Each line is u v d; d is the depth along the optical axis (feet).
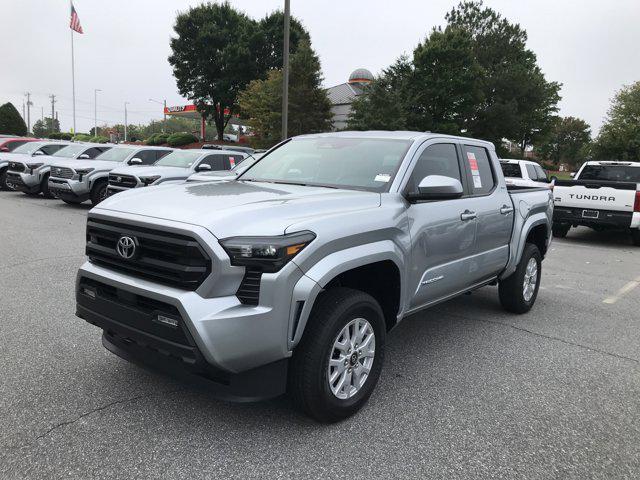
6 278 21.01
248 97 125.29
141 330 9.73
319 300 10.32
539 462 9.62
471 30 187.32
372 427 10.64
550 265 30.01
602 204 36.78
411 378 13.20
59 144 62.90
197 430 10.20
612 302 21.70
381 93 106.42
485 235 15.61
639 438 10.61
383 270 12.03
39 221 37.19
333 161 14.01
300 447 9.77
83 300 11.02
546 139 189.37
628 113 121.29
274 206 10.11
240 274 9.18
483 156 16.78
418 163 13.46
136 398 11.37
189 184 13.34
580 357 15.10
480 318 18.71
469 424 10.93
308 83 111.34
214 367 9.06
